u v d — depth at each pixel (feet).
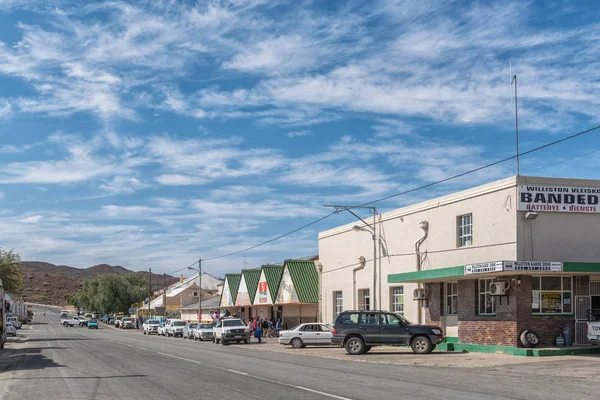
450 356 89.61
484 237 97.45
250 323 183.62
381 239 130.82
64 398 50.26
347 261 147.54
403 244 121.90
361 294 141.38
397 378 62.23
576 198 92.27
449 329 107.24
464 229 104.27
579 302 89.71
